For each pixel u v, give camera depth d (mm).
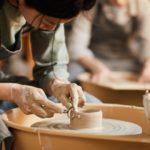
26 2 1332
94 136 1170
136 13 3189
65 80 1704
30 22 1387
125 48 3236
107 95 2209
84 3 1284
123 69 3229
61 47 1763
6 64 3090
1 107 1589
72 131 1253
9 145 1302
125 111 1561
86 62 3092
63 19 1306
